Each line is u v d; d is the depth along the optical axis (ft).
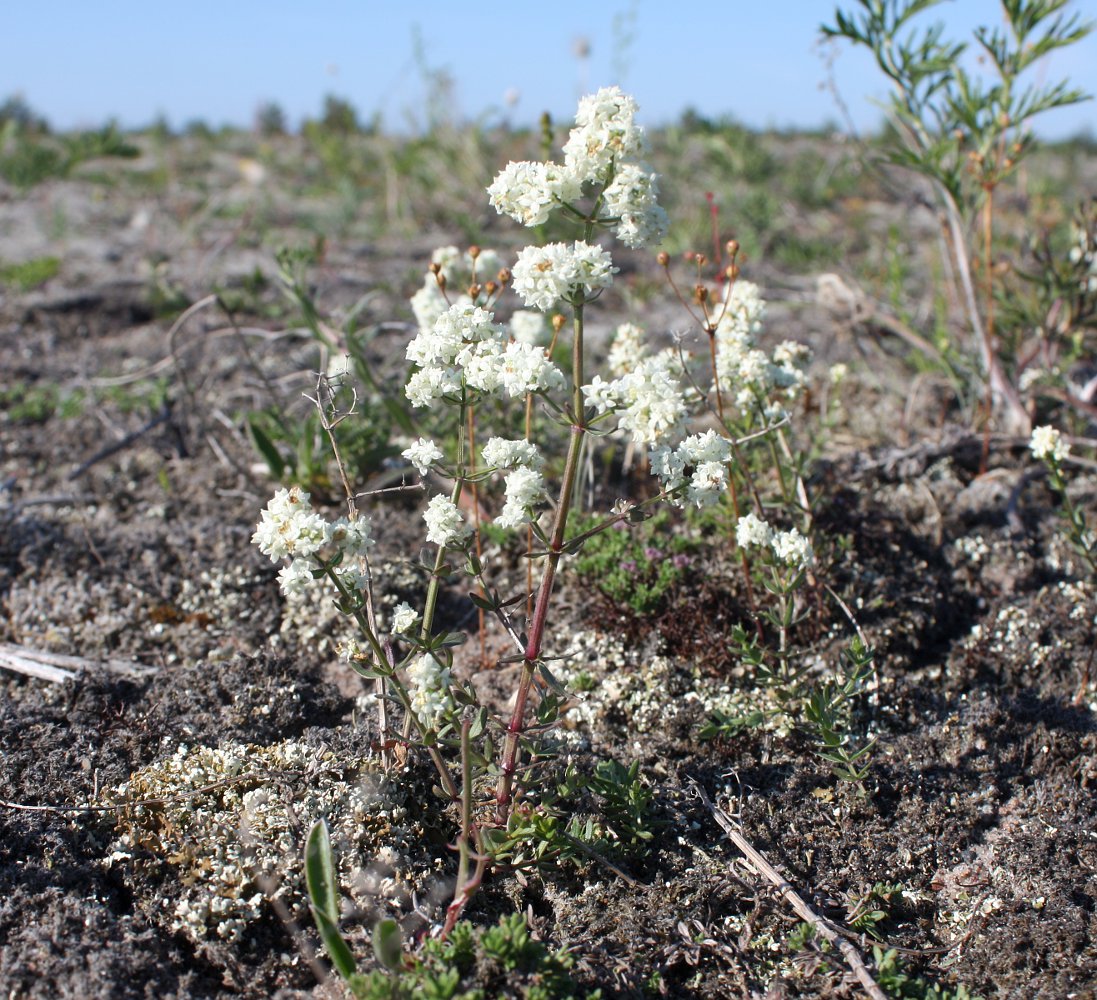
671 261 2.92
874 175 2.10
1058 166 5.95
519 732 0.92
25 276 2.61
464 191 3.62
